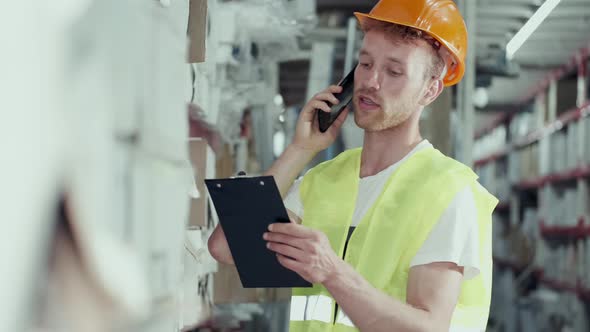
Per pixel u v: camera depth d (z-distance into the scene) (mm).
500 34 7121
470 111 4066
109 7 396
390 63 1567
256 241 1386
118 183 399
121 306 383
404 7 1594
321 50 4398
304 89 5422
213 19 2188
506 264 10070
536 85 9711
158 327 495
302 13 3191
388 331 1349
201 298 2162
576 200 8531
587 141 8109
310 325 1583
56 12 357
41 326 342
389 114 1577
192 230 1943
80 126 365
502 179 11414
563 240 8781
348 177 1670
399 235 1503
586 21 8031
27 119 337
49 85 349
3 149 326
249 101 3275
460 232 1471
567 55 8859
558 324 8109
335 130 1774
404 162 1604
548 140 9188
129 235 413
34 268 338
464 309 1552
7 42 334
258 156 3494
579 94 8359
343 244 1578
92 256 366
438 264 1449
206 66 2035
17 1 340
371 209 1582
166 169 525
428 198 1508
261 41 3131
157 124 485
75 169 360
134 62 428
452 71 1704
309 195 1725
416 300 1440
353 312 1341
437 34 1583
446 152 3506
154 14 480
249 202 1337
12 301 326
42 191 342
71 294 356
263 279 1438
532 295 9016
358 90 1604
